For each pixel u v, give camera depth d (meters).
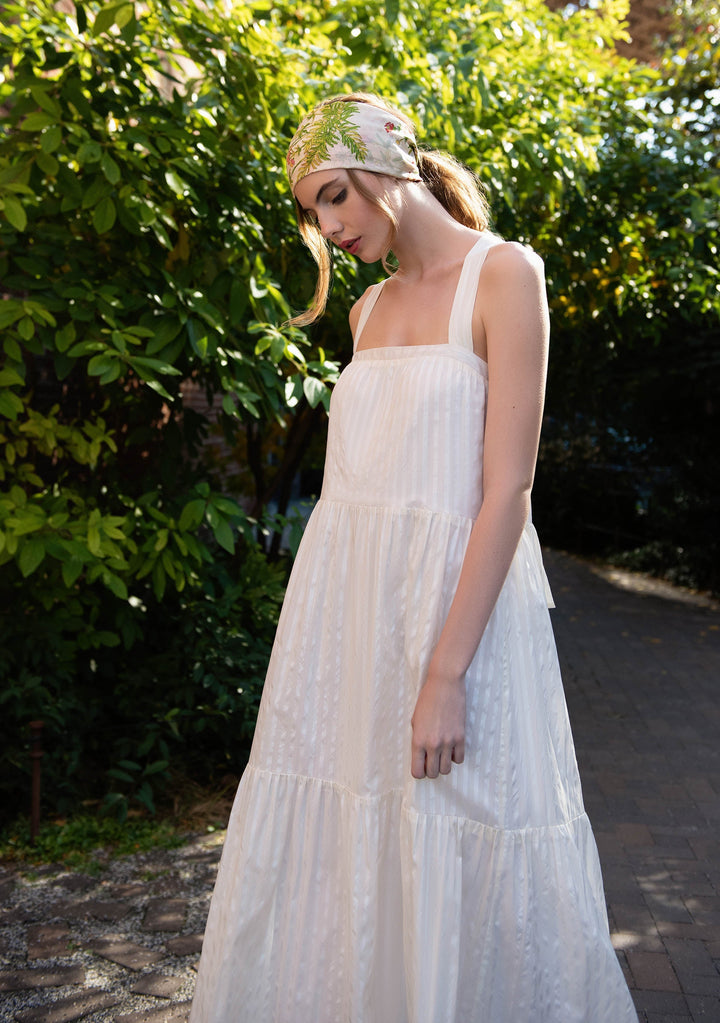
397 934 1.39
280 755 1.49
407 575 1.39
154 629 3.85
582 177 5.08
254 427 5.33
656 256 5.62
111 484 3.62
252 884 1.46
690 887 3.04
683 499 9.18
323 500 1.53
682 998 2.35
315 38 3.38
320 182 1.39
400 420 1.41
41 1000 2.25
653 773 4.19
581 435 11.18
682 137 5.75
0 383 2.83
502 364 1.33
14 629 3.32
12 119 2.85
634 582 9.55
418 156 1.51
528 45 4.61
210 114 3.24
